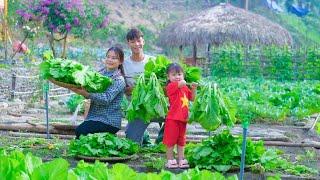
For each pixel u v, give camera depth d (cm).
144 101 791
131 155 817
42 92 1806
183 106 770
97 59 3544
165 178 373
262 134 1256
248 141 771
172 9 5997
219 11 3138
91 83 834
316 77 3081
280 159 804
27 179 343
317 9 6406
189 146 842
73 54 3459
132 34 910
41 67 832
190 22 3109
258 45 3161
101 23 3303
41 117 1422
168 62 882
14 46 2939
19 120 1320
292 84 2603
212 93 765
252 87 2367
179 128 770
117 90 858
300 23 6016
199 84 851
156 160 799
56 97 1875
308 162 877
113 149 810
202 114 757
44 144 930
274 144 1064
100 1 5422
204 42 3036
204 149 764
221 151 759
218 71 3141
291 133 1312
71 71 827
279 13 6044
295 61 3097
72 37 4100
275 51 3114
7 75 2200
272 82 2784
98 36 4425
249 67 3125
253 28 3072
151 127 1276
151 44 4847
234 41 3042
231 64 3127
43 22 2998
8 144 931
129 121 862
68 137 1043
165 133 775
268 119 1515
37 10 2950
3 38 2819
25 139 985
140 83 805
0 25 2817
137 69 913
